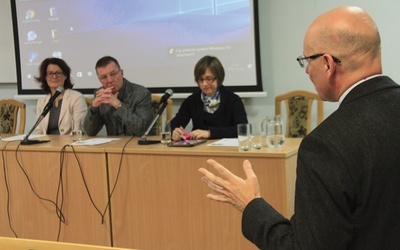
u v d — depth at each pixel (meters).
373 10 3.59
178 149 2.30
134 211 2.43
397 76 3.58
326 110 3.83
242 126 2.17
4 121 3.99
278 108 3.45
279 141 2.23
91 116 3.16
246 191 1.14
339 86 1.01
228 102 3.03
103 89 3.05
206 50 4.02
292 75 3.89
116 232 2.48
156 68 4.21
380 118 0.94
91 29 4.40
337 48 0.98
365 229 0.93
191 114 3.15
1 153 2.74
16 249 1.17
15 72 4.78
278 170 2.08
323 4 3.73
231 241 2.21
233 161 2.17
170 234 2.35
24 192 2.70
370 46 0.98
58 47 4.54
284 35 3.87
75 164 2.54
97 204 2.51
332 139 0.93
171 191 2.32
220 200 1.18
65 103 3.45
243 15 3.87
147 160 2.36
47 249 1.14
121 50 4.32
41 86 3.60
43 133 3.49
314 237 0.91
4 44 4.78
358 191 0.91
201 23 4.01
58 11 4.50
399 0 3.51
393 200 0.92
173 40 4.12
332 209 0.90
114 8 4.30
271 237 1.03
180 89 4.14
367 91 0.97
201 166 2.24
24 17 4.63
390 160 0.91
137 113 3.09
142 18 4.21
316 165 0.93
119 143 2.61
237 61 3.93
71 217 2.59
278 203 2.10
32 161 2.65
